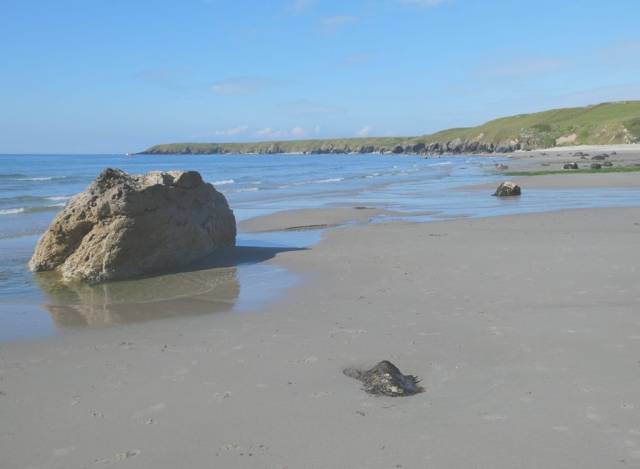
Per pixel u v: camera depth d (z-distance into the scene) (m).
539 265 7.84
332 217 13.66
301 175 38.62
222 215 9.89
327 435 3.72
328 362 4.96
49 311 6.54
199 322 6.05
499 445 3.52
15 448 3.63
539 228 10.91
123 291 7.36
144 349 5.33
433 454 3.44
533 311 5.97
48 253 8.45
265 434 3.76
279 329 5.75
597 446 3.47
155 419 4.01
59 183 30.31
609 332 5.36
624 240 9.38
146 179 8.80
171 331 5.80
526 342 5.22
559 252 8.59
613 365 4.73
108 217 8.11
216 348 5.31
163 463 3.43
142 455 3.52
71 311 6.52
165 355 5.18
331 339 5.44
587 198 16.52
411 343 5.29
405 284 7.16
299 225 12.55
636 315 5.75
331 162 75.00
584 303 6.17
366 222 12.76
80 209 8.25
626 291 6.52
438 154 108.44
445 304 6.32
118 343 5.50
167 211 8.52
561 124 98.88
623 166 32.78
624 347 5.04
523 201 16.14
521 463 3.32
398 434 3.71
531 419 3.86
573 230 10.55
